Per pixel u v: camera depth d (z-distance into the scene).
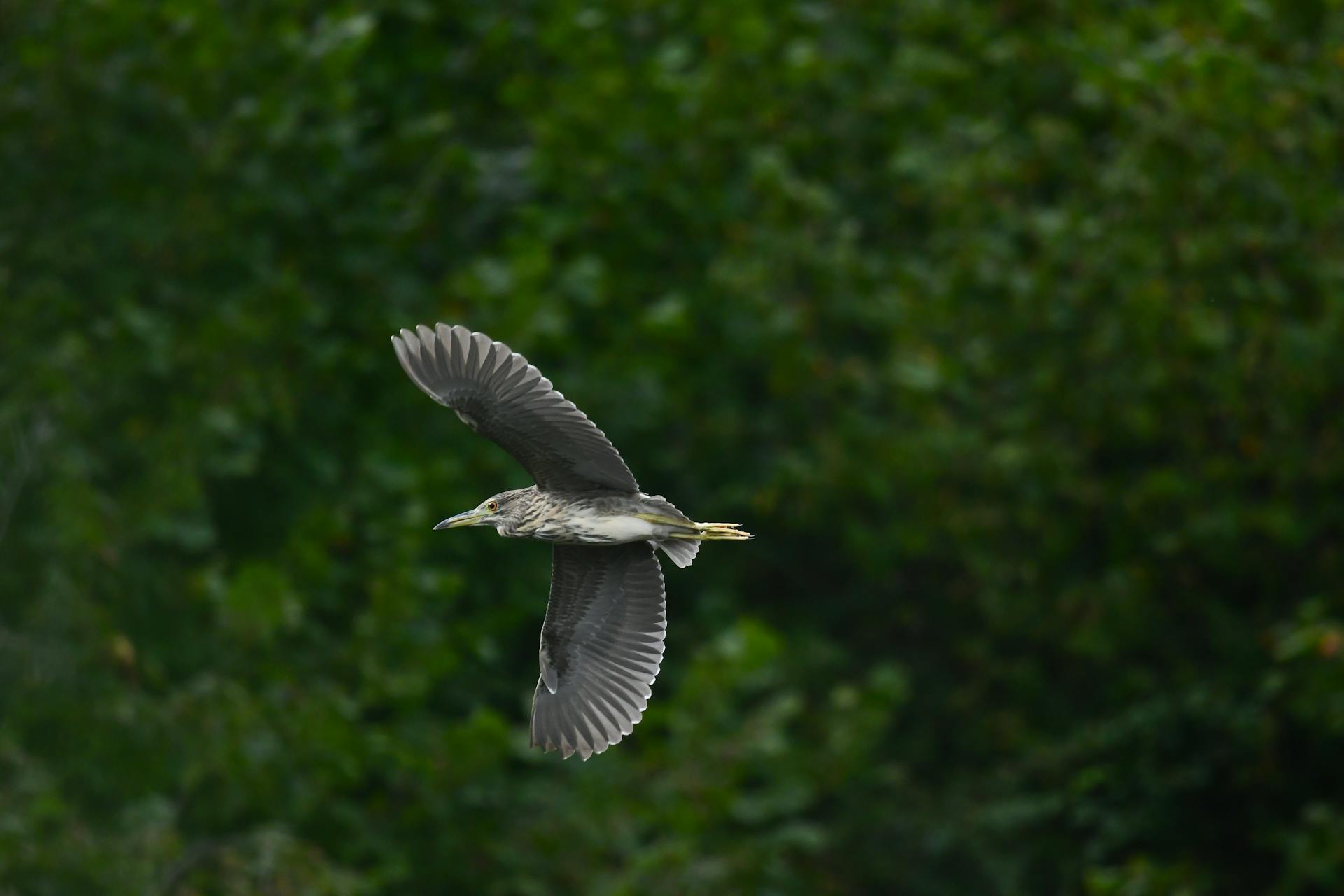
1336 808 16.17
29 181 14.90
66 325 14.02
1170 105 15.86
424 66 16.81
